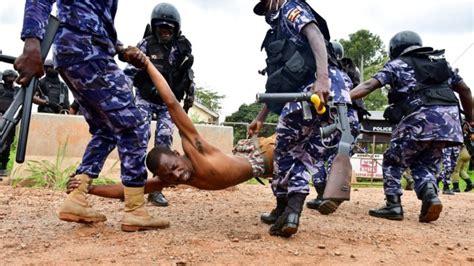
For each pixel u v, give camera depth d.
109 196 3.83
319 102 3.49
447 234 4.42
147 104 5.18
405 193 8.34
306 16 3.67
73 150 7.43
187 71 5.31
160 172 3.52
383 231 4.30
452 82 5.36
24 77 3.06
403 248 3.68
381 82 5.04
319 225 4.41
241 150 4.06
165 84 3.57
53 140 7.38
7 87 9.14
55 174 7.09
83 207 3.73
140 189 3.70
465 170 11.62
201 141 3.57
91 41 3.40
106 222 4.04
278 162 3.87
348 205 6.15
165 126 5.29
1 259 2.97
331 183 3.54
